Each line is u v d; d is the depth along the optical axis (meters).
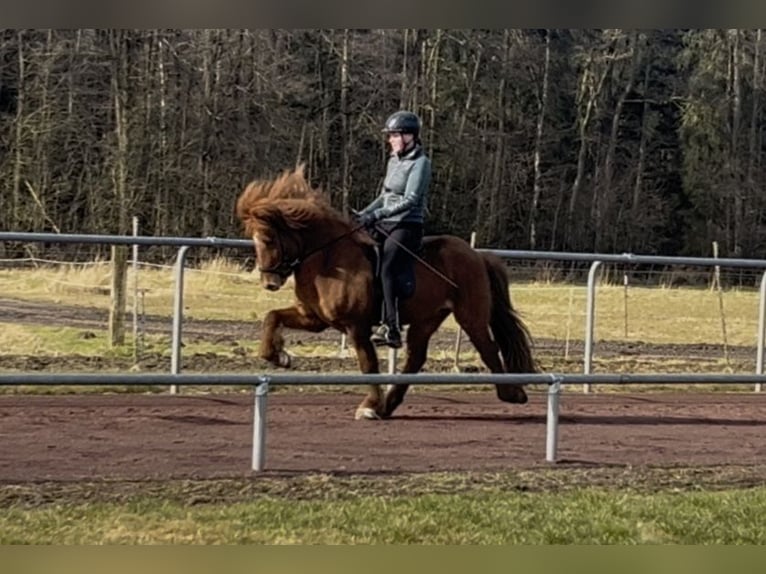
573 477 8.01
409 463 8.33
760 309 13.45
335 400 11.48
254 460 7.76
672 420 10.99
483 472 8.07
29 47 33.31
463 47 42.31
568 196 47.25
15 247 25.72
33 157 33.03
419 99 41.41
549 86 45.81
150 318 18.17
